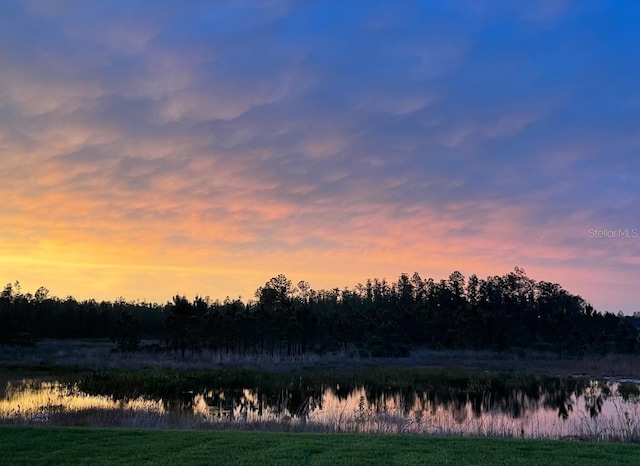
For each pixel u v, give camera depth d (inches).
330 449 418.3
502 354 2108.8
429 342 2551.7
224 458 386.3
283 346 2304.4
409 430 618.8
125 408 795.4
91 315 3132.4
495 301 3619.6
